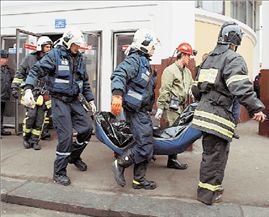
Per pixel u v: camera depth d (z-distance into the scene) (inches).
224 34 155.3
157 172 204.8
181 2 291.1
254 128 373.1
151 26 303.4
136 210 153.9
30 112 251.6
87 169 208.5
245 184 185.3
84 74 194.9
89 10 322.7
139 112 172.2
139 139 170.9
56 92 182.9
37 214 159.2
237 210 153.7
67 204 161.2
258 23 601.6
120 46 320.5
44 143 274.5
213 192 159.2
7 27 345.4
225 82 151.1
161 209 154.8
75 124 195.0
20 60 299.4
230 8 428.8
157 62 296.0
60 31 331.6
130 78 166.9
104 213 156.0
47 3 332.2
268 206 158.9
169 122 214.1
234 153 250.4
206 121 153.9
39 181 189.3
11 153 243.1
